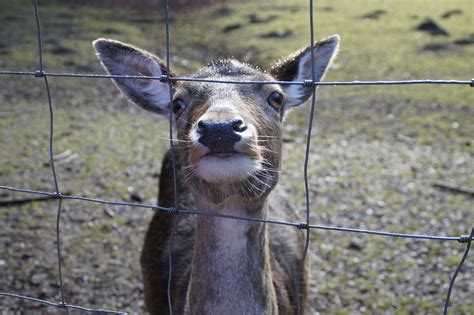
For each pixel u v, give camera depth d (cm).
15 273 188
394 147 322
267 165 119
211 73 123
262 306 120
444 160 301
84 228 219
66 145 311
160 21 727
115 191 254
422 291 188
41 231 215
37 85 437
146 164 289
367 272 197
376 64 492
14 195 241
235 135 108
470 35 567
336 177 278
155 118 375
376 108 391
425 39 559
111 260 199
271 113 122
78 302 178
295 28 625
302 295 150
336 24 640
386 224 232
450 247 212
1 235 210
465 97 407
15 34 586
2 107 379
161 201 165
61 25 645
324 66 135
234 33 636
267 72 131
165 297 142
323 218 235
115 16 744
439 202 251
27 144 310
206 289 120
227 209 118
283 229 153
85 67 493
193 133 110
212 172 109
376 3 760
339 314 176
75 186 258
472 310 178
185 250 146
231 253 119
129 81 132
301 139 335
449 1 744
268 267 123
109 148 310
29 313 170
